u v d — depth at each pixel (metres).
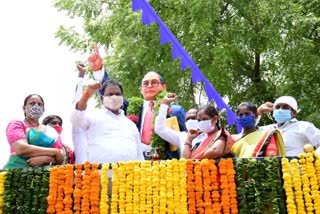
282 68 17.48
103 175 6.39
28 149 6.66
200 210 6.25
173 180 6.34
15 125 6.82
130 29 16.95
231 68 17.92
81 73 7.73
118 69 17.12
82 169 6.45
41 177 6.45
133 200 6.30
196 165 6.40
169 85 16.78
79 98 7.40
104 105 7.27
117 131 7.07
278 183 6.29
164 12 18.36
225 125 15.45
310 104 16.36
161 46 16.75
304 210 6.22
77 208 6.29
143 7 9.04
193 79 9.38
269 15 16.61
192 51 17.12
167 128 7.77
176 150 7.90
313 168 6.35
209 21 16.27
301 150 7.82
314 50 17.42
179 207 6.25
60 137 7.30
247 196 6.25
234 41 16.70
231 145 6.77
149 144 8.16
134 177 6.36
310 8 17.62
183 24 17.62
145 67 16.86
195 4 16.16
